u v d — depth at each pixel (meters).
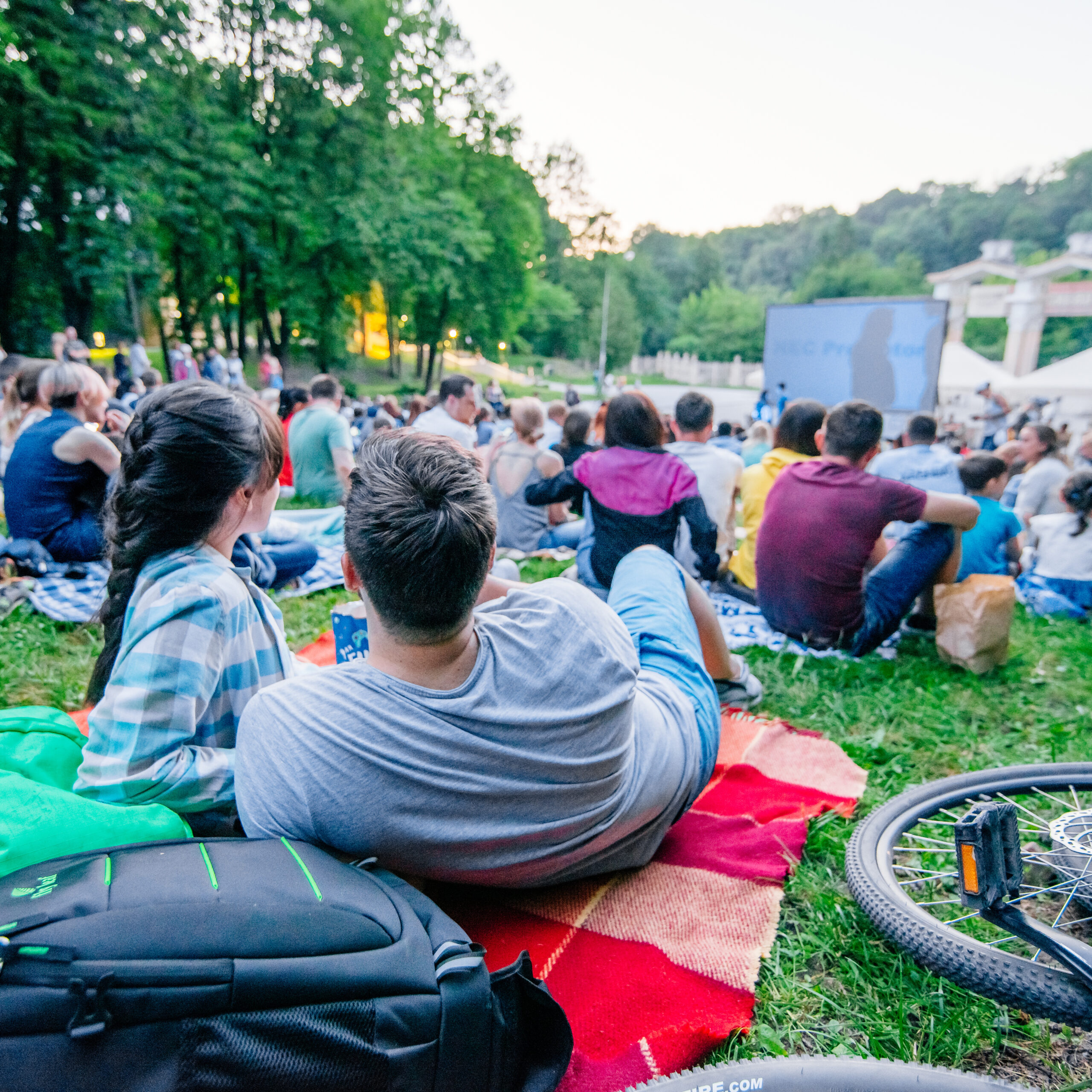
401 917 1.13
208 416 1.54
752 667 3.61
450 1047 1.03
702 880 1.96
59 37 17.97
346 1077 0.95
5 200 18.75
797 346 18.77
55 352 14.69
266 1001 0.92
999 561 4.55
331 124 24.22
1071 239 40.50
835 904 1.89
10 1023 0.82
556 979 1.62
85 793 1.46
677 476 3.39
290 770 1.29
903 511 3.49
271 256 23.61
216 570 1.58
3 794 1.29
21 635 3.58
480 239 29.84
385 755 1.28
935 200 125.25
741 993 1.60
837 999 1.64
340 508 5.64
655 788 1.72
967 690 3.40
